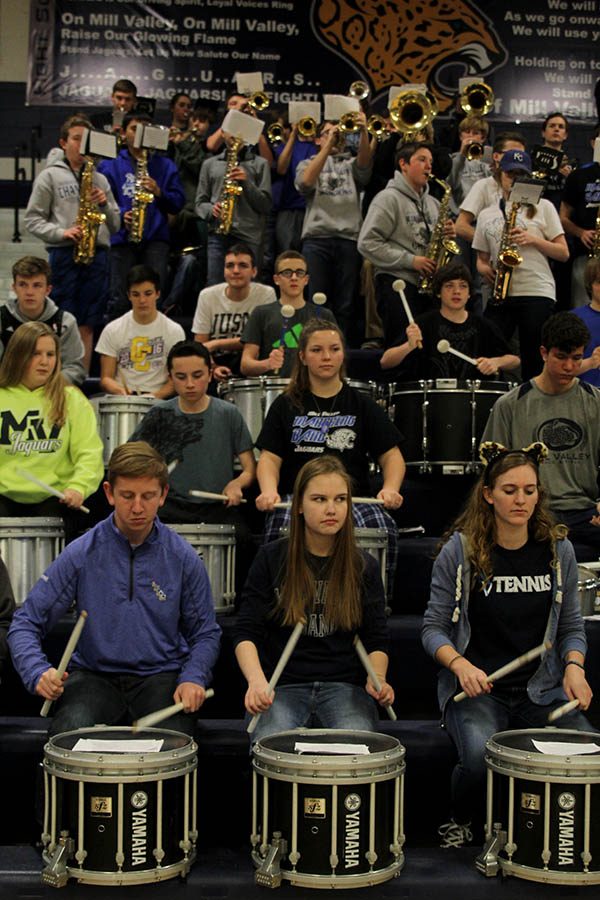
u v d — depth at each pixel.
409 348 7.36
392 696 4.74
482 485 5.01
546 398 6.44
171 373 6.40
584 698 4.71
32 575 5.65
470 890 4.26
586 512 6.31
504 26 14.12
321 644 4.89
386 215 8.58
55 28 14.15
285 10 14.10
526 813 4.24
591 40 14.20
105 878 4.14
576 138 14.20
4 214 13.55
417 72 14.12
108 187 9.26
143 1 14.12
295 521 4.86
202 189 10.16
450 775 4.92
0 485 6.11
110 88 14.18
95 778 4.14
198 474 6.33
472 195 9.09
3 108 14.27
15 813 4.94
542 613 4.92
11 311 7.28
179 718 4.71
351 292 9.55
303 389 6.17
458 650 4.93
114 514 4.98
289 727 4.64
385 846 4.26
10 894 4.22
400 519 6.90
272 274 10.66
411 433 6.86
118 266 9.80
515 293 8.39
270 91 14.10
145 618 4.89
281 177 10.52
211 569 5.71
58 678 4.56
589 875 4.19
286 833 4.20
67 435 6.20
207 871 4.34
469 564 4.96
